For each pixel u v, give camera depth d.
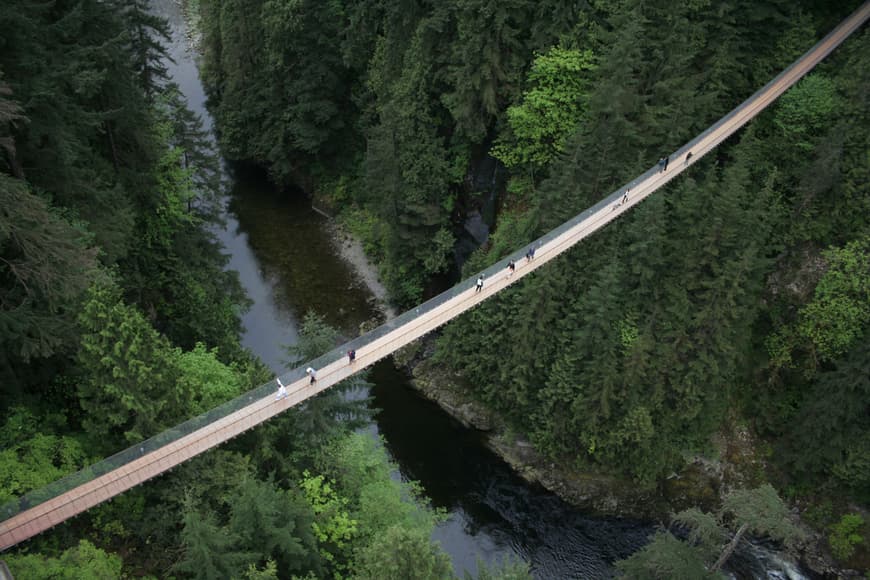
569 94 44.50
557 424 41.72
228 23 67.00
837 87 42.47
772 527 24.20
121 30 36.00
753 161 43.19
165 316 41.44
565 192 41.22
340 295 57.25
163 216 41.97
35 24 27.20
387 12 54.72
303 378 31.28
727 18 43.12
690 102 42.59
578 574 38.97
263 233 63.56
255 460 28.47
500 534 41.00
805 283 42.62
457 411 47.69
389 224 54.19
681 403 40.50
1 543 22.75
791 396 43.12
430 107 52.06
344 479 30.25
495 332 44.31
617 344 39.59
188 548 21.83
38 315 24.56
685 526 40.84
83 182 30.95
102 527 24.78
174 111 49.59
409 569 20.23
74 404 28.20
